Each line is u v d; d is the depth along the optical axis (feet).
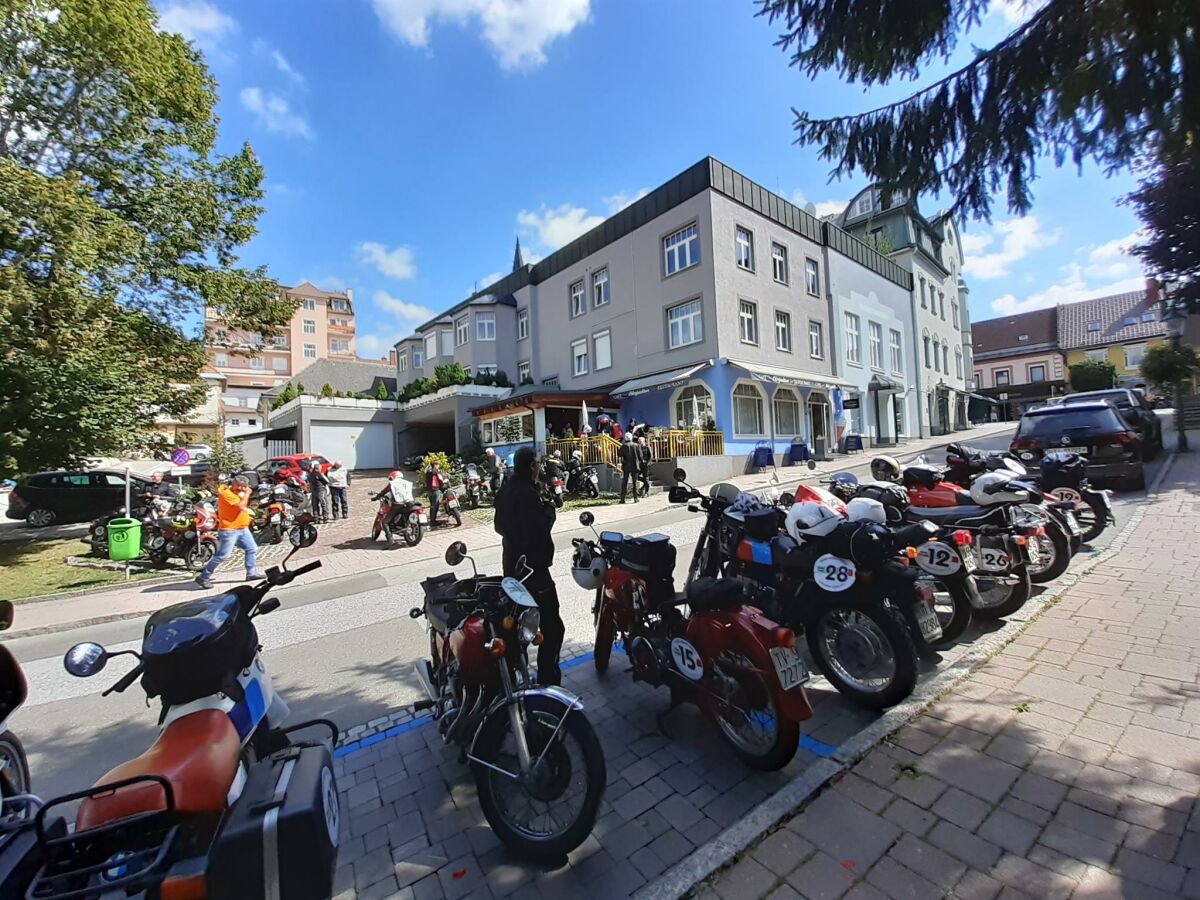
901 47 12.39
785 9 12.95
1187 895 6.55
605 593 13.78
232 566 35.55
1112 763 9.04
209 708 7.68
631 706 12.84
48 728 14.58
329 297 265.95
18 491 56.24
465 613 10.59
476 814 9.57
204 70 55.98
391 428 106.83
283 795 6.17
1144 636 13.47
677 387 72.74
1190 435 56.44
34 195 37.70
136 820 5.76
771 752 9.67
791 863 7.61
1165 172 14.74
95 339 43.78
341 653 18.22
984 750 9.67
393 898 7.74
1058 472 22.36
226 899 5.59
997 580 15.33
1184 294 35.73
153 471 79.46
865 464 63.93
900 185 13.82
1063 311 183.11
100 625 25.52
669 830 8.66
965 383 135.64
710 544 15.23
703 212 70.28
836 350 85.51
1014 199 13.33
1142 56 10.50
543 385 94.84
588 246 88.12
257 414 183.01
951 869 7.27
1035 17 11.32
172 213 53.72
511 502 12.53
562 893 7.61
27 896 5.53
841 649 12.29
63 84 48.57
